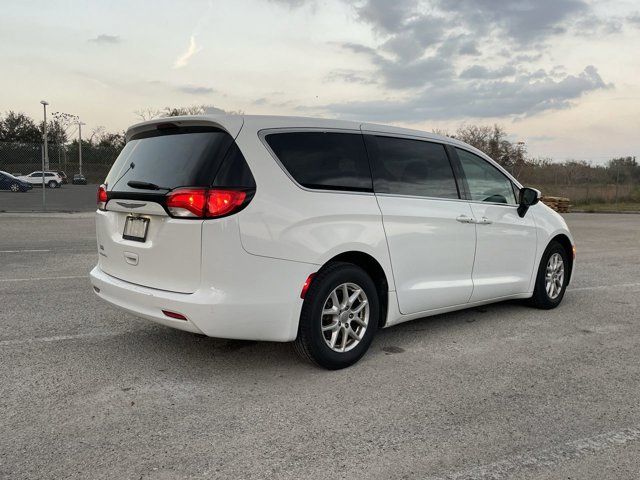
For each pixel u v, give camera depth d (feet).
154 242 11.44
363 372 12.48
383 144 13.84
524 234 17.37
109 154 124.88
